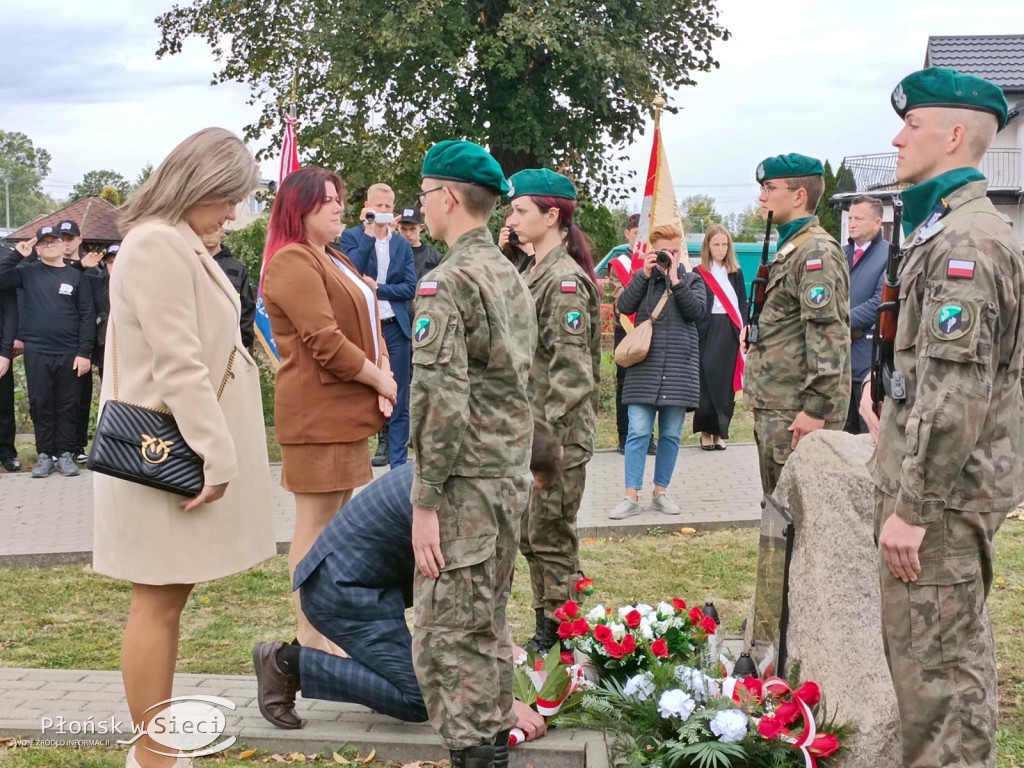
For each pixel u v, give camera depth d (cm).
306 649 370
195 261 312
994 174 2809
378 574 362
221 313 321
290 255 424
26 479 887
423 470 304
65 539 663
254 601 556
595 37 1955
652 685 357
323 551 364
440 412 300
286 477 431
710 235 883
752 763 330
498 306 316
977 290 267
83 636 502
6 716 385
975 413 266
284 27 2069
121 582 593
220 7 2075
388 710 365
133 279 302
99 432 302
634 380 700
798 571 365
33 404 898
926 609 281
